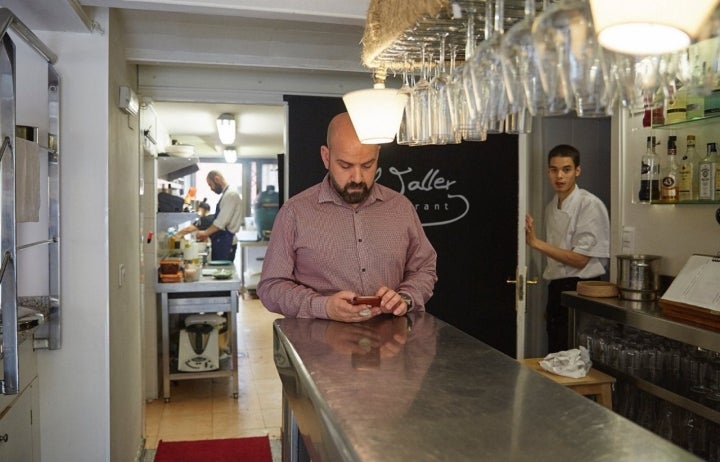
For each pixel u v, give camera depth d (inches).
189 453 131.6
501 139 140.5
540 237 174.6
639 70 47.7
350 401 43.8
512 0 51.1
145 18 110.5
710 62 46.9
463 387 46.9
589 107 49.3
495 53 51.4
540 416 40.4
